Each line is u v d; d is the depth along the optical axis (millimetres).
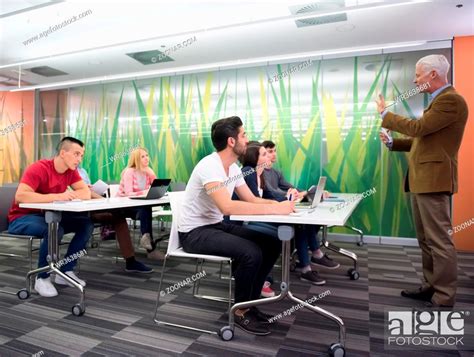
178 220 2014
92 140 6195
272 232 2256
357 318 2061
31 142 6594
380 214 4512
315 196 2193
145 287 2633
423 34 4109
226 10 3783
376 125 4535
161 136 5699
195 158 5496
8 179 6617
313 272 2791
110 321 2006
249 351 1667
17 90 6570
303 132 4875
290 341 1773
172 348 1693
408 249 4145
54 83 6285
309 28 3973
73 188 2777
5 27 4121
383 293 2512
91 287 2621
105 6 3666
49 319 2025
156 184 2795
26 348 1684
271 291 2410
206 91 5414
